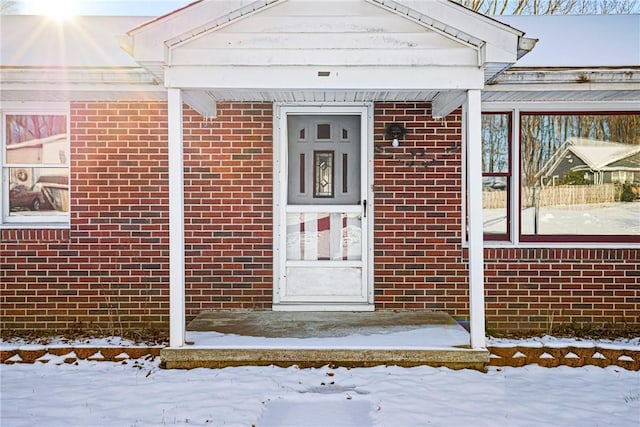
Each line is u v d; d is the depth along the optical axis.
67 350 5.89
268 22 5.21
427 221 6.88
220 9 5.07
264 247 6.91
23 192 7.07
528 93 6.22
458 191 6.88
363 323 6.32
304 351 5.43
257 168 6.91
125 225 6.90
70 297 6.90
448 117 6.87
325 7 5.20
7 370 5.57
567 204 7.04
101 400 4.72
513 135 6.90
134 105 6.89
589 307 6.87
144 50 5.07
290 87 5.25
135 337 6.61
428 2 5.04
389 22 5.20
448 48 5.20
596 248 6.83
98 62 6.61
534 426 4.23
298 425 4.24
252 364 5.48
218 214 6.91
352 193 7.02
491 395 4.83
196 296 6.91
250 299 6.91
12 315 6.92
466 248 6.87
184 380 5.13
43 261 6.90
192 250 6.91
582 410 4.54
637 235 7.00
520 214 6.96
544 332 6.86
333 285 6.96
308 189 7.03
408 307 6.90
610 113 6.93
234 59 5.20
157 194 6.91
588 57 6.70
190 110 6.89
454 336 5.81
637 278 6.85
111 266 6.91
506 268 6.88
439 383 5.07
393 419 4.31
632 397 4.85
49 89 6.05
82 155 6.90
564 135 7.02
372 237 6.89
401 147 6.88
